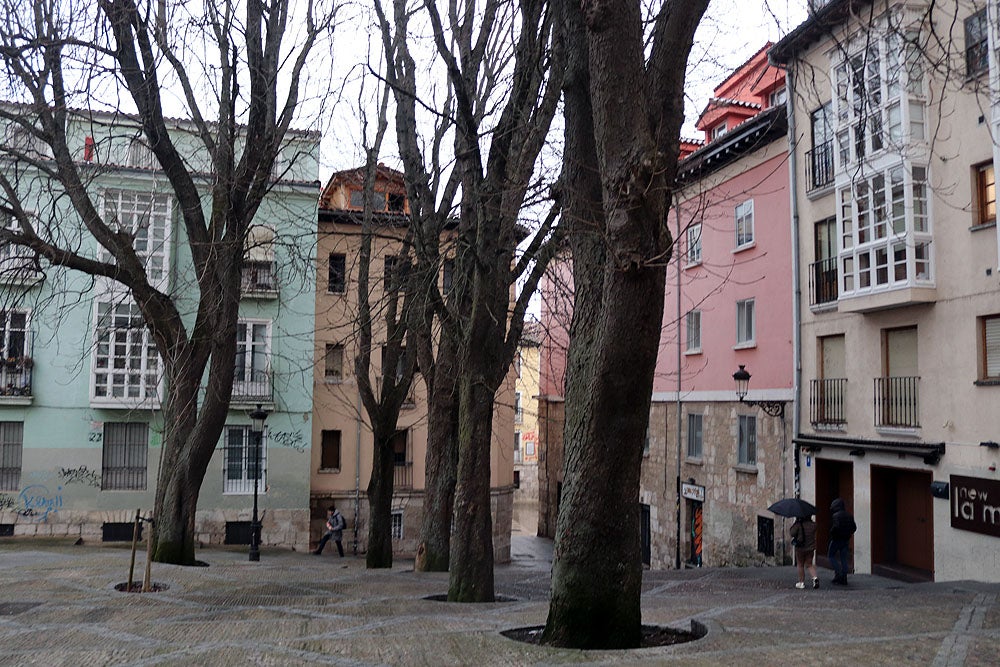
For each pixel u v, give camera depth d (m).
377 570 16.52
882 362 18.25
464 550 11.23
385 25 14.19
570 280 18.44
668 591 14.17
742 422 23.77
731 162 24.41
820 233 20.55
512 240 12.45
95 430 26.36
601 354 6.83
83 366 26.19
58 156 14.18
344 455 28.81
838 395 19.67
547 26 11.84
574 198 7.91
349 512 28.72
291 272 21.59
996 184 14.95
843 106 18.67
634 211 6.53
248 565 17.50
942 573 16.36
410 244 15.21
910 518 18.09
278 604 10.47
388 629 8.05
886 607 10.34
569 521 7.03
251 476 27.59
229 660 6.48
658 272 6.69
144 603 10.35
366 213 16.25
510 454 30.19
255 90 14.85
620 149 6.65
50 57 13.17
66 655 6.78
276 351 27.81
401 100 14.23
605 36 6.71
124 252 14.83
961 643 7.18
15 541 25.22
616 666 5.96
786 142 21.73
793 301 21.31
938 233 16.72
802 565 15.27
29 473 25.91
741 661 6.17
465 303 13.16
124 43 13.82
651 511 29.27
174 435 16.03
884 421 17.98
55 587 11.91
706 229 25.97
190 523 16.23
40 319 24.56
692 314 26.88
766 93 27.09
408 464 29.42
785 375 21.64
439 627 8.16
